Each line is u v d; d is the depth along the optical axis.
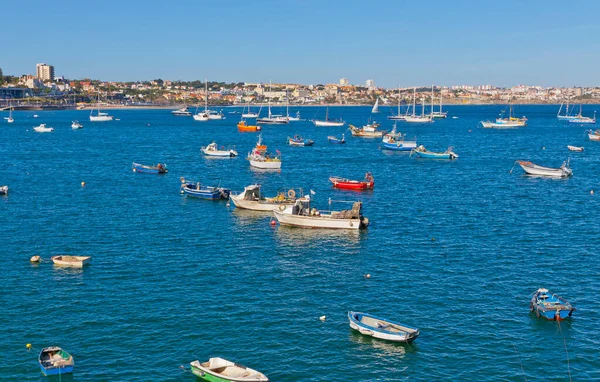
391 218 95.81
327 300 60.38
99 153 187.75
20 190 118.31
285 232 86.62
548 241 81.38
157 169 145.00
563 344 51.72
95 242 79.75
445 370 47.78
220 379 44.59
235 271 68.69
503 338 52.66
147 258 73.00
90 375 46.34
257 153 164.62
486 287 63.97
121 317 55.69
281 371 47.34
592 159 177.00
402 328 52.53
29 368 47.16
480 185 128.88
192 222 92.19
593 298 61.12
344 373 47.22
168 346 50.69
